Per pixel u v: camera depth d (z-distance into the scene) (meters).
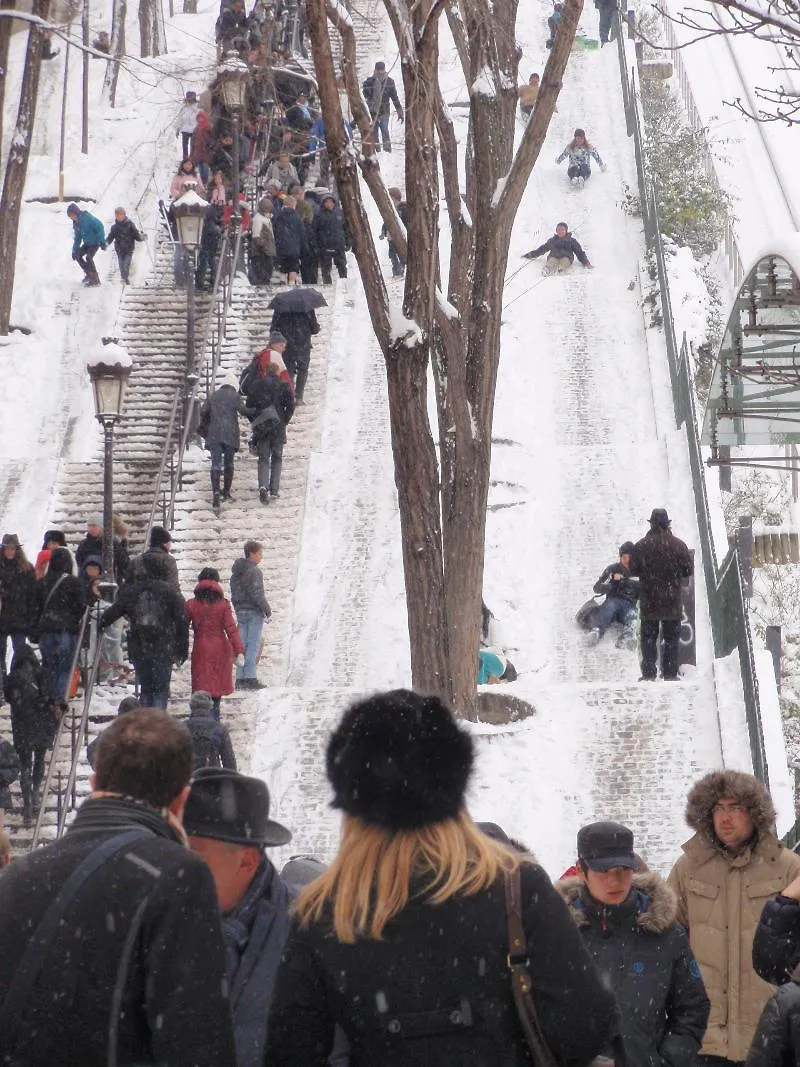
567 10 53.28
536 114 54.88
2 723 61.53
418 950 11.87
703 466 76.38
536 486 86.31
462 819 12.38
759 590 103.69
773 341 60.19
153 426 89.00
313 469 86.19
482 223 55.72
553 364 99.69
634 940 19.36
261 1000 14.98
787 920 18.45
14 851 52.34
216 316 98.62
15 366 95.75
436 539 54.09
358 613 74.75
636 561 62.34
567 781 53.53
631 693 58.12
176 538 78.44
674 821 51.38
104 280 104.94
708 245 137.00
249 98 105.81
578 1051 12.05
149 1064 12.06
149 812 13.02
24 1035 11.89
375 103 122.19
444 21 141.88
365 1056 12.05
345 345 99.12
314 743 57.25
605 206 121.56
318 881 12.46
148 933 11.97
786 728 88.94
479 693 59.03
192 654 58.38
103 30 156.62
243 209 103.38
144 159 123.31
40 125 130.00
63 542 64.75
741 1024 22.20
